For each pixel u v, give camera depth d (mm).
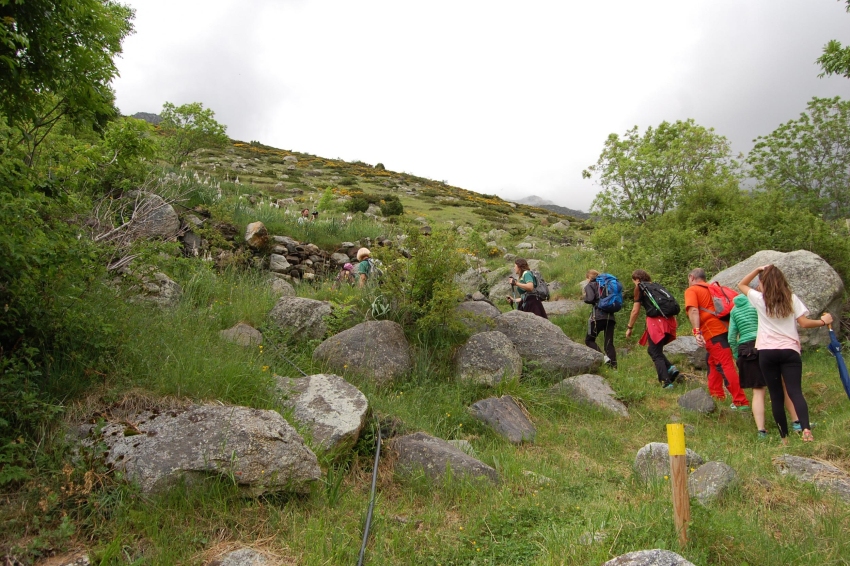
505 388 6711
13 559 2857
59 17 3967
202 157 35844
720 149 16953
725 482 4168
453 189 50469
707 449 5383
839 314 8719
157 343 4848
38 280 4031
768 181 20859
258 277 10336
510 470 4762
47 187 4176
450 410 6109
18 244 3625
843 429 5355
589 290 8539
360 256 10383
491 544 3510
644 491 4355
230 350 5551
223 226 11859
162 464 3496
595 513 3830
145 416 3852
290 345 7152
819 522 3713
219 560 3102
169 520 3307
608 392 7090
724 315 6941
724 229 11430
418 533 3709
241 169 34781
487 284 13562
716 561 3145
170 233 9953
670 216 15242
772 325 5648
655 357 7621
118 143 6043
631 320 8391
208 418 3848
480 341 7094
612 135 17500
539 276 9195
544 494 4312
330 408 4844
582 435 6020
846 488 4238
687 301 7086
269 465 3713
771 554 3227
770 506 4016
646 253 12062
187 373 4422
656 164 16625
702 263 10867
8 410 3484
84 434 3645
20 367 3709
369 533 3615
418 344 7301
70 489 3275
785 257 8805
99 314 4539
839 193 20844
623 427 6383
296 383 5230
